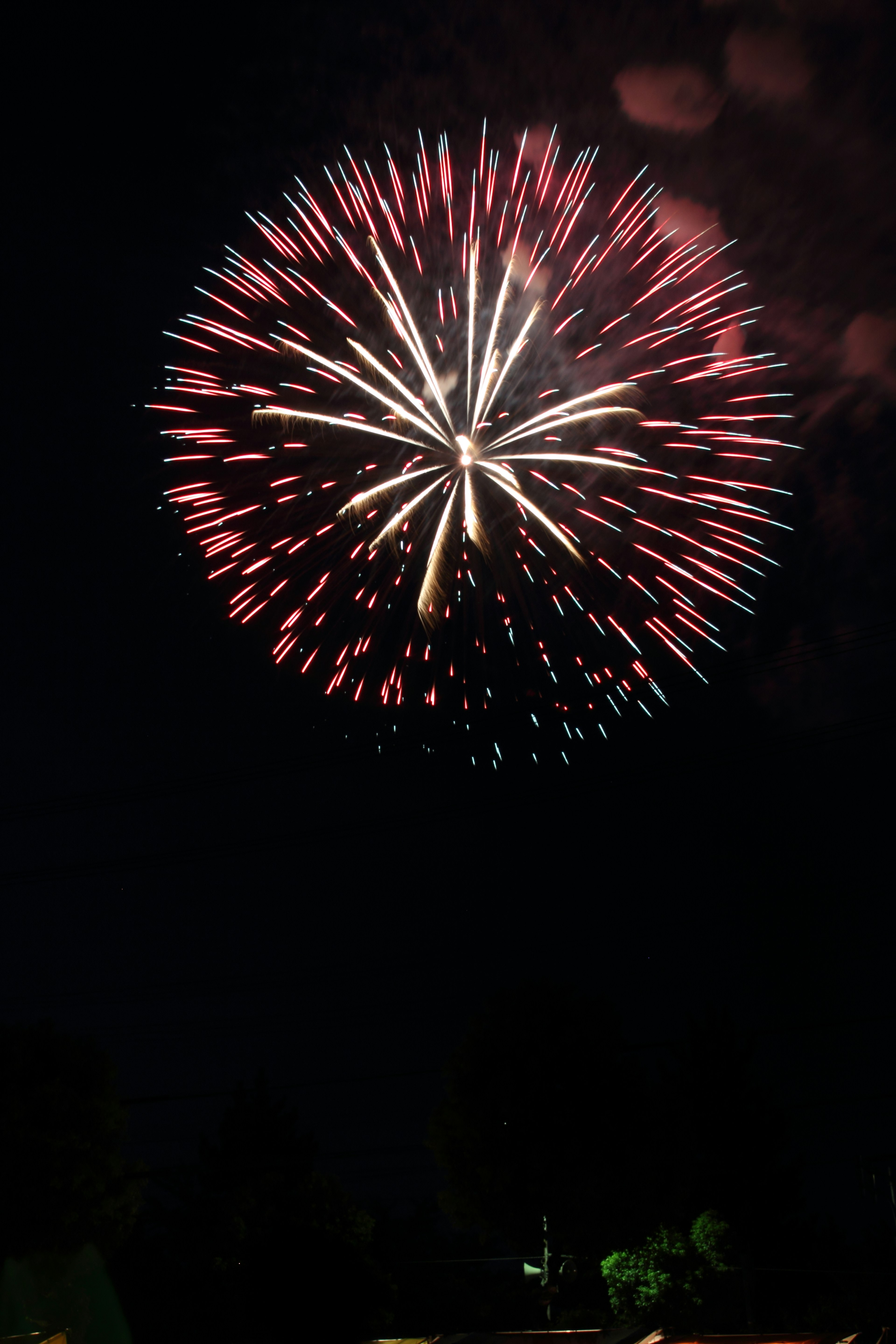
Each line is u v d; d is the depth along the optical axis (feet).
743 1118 164.04
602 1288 167.22
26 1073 106.42
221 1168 118.62
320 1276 8.30
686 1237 114.93
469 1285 182.91
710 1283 113.70
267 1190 143.95
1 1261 100.73
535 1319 165.48
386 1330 140.56
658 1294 108.99
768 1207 161.38
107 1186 107.14
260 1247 8.62
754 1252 159.74
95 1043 110.83
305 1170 149.07
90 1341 110.73
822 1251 175.63
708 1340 65.92
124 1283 122.83
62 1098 105.40
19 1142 103.19
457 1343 73.15
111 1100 108.47
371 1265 8.75
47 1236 102.53
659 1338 68.18
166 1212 139.03
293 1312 8.18
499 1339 74.84
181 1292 125.80
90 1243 105.19
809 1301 161.99
